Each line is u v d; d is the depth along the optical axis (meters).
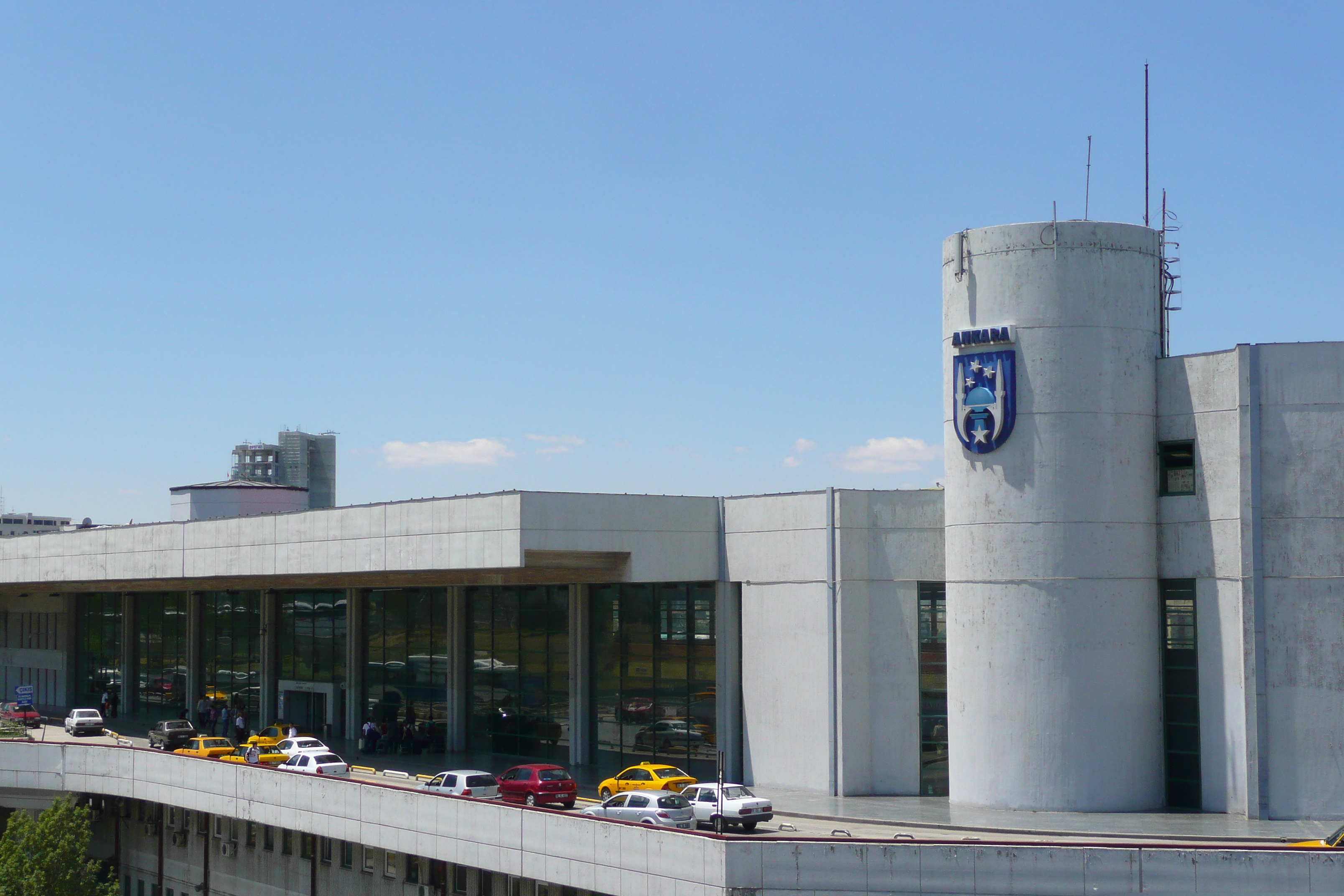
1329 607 43.19
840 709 50.19
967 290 47.88
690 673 55.81
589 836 41.44
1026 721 45.66
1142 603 46.19
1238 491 44.50
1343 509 43.34
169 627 86.75
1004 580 46.34
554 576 57.47
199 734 71.62
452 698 65.62
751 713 53.53
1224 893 35.31
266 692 77.69
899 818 44.31
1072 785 45.16
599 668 59.59
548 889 44.53
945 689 50.59
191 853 63.06
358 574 58.31
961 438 47.66
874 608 50.94
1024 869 36.16
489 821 44.91
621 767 57.84
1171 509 46.66
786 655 52.31
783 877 37.03
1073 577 45.62
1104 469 45.97
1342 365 43.72
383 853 52.28
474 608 66.06
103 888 60.72
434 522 54.03
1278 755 43.12
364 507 57.62
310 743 59.41
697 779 55.03
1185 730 46.06
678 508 54.31
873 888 36.78
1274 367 44.09
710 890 37.47
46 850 59.53
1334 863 35.06
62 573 78.31
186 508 95.94
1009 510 46.41
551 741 61.31
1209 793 45.06
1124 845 36.44
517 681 63.31
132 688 89.31
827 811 46.03
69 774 65.19
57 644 97.19
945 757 50.25
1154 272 47.78
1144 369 46.81
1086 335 46.19
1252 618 43.56
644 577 53.16
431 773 57.75
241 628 80.81
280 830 57.62
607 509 52.34
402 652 69.69
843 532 50.81
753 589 53.81
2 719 78.31
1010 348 46.72
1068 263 46.38
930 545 51.12
